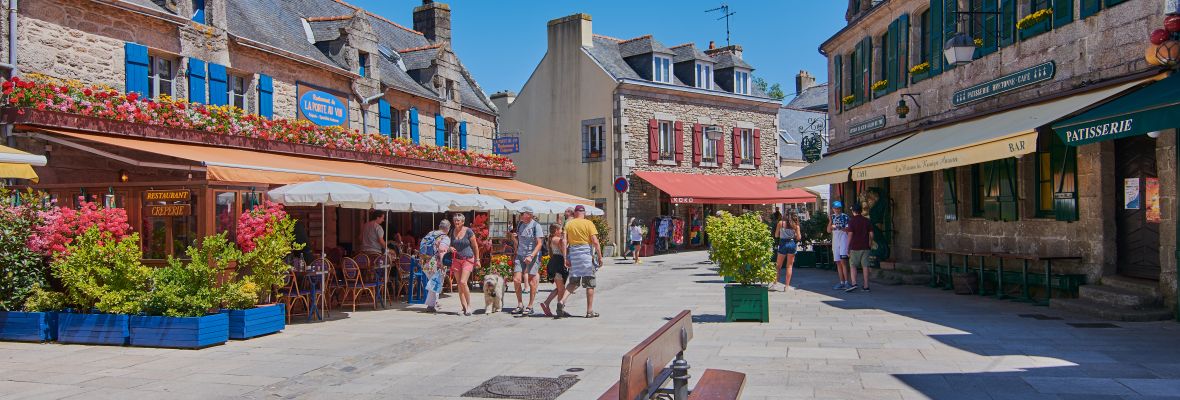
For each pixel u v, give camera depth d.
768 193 31.86
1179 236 8.57
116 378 6.62
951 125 12.95
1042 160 11.52
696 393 4.27
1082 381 5.80
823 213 19.97
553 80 31.16
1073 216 10.59
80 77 11.15
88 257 8.38
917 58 14.84
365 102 17.48
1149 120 7.48
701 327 9.18
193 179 9.63
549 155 31.28
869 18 16.69
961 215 13.70
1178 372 6.05
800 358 7.03
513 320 10.54
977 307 10.65
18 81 9.71
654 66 30.53
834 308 10.86
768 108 34.72
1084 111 8.74
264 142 13.19
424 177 14.79
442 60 21.23
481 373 6.77
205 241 8.44
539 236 11.08
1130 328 8.30
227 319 8.55
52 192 9.41
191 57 12.99
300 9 18.73
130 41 11.99
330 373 6.87
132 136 10.89
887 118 15.98
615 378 6.43
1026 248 11.84
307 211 15.52
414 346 8.33
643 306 11.83
